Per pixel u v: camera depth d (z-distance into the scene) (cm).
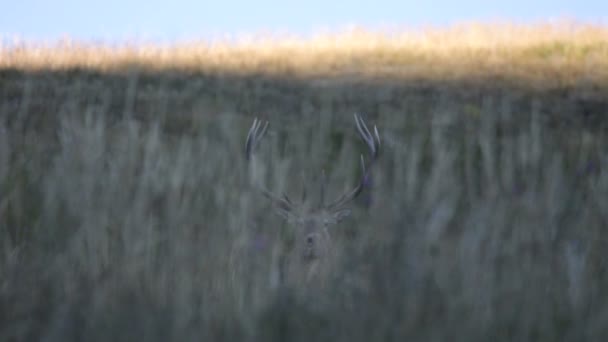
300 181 4622
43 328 2377
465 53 9594
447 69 8931
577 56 9388
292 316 2364
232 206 3378
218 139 6175
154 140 3609
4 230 3409
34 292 2619
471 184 3722
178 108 7212
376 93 8081
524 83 8444
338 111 7456
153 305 2492
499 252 2712
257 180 3775
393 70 8931
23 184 3800
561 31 10681
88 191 3284
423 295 2412
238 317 2406
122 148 3688
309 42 10356
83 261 2938
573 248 2844
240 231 3159
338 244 3366
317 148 5956
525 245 2789
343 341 2288
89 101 7250
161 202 3344
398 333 2288
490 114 7094
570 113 7638
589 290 2605
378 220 2873
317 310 2423
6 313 2486
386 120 7075
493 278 2586
